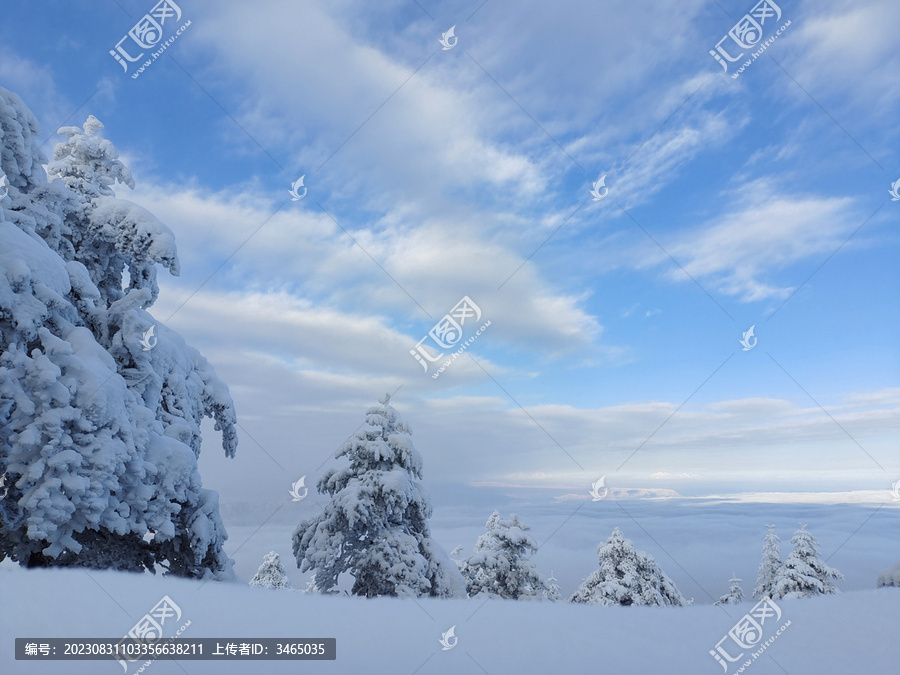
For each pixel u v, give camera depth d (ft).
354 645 15.29
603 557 84.38
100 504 30.94
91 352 34.76
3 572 21.88
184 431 40.63
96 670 12.85
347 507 49.80
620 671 13.30
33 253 33.14
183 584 23.76
